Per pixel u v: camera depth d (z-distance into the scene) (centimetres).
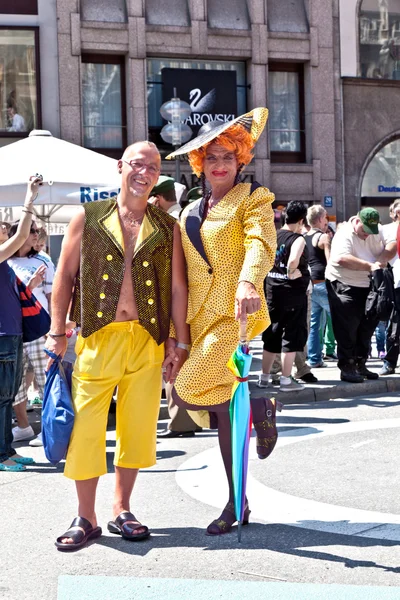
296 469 616
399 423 783
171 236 461
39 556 438
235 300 429
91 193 898
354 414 841
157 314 453
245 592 380
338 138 2361
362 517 491
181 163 2211
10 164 903
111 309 444
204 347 449
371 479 581
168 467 643
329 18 2341
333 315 978
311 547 439
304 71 2362
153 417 459
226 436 463
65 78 2156
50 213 1102
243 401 441
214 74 2259
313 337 1121
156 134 2255
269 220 449
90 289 446
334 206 2355
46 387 453
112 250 447
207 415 478
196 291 454
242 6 2291
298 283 916
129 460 459
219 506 527
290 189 2319
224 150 457
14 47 2145
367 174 2419
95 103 2225
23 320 663
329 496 540
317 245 1106
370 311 948
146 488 578
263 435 473
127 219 457
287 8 2328
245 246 443
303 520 488
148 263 450
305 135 2364
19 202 886
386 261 948
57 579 403
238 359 434
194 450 705
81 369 448
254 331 455
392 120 2408
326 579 394
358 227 949
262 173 2288
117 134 2241
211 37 2250
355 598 371
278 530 470
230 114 2270
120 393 459
